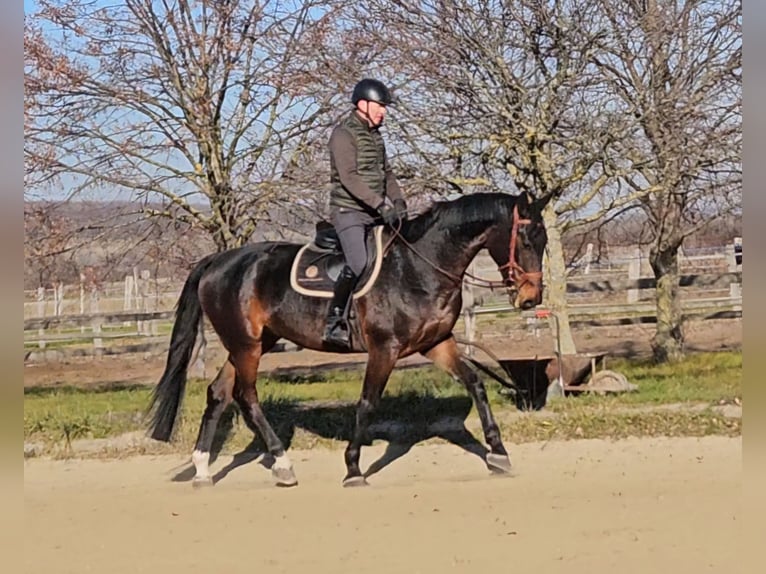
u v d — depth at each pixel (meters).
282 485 7.75
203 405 11.07
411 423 9.68
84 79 10.35
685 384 11.06
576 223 11.23
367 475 8.07
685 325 17.06
